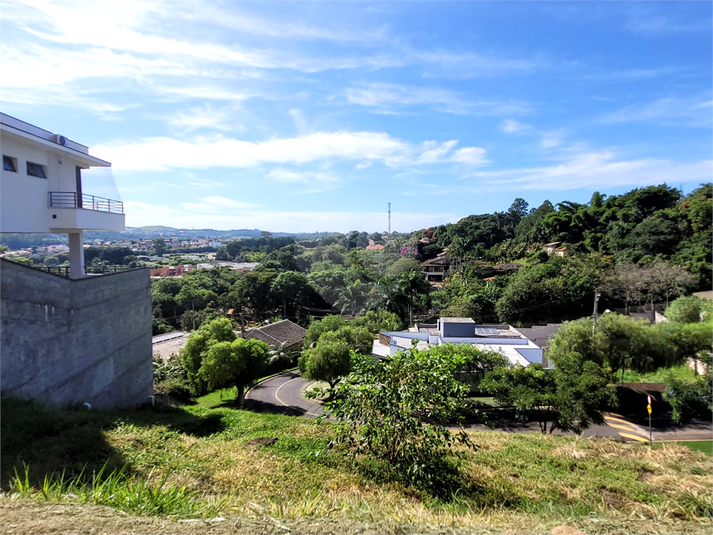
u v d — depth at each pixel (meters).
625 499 4.97
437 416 5.67
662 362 13.57
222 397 19.69
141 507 3.09
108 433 6.55
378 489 5.25
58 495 3.29
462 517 3.85
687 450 6.95
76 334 8.59
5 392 6.47
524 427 14.12
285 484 5.25
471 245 56.09
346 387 6.05
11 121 8.48
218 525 2.78
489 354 17.48
